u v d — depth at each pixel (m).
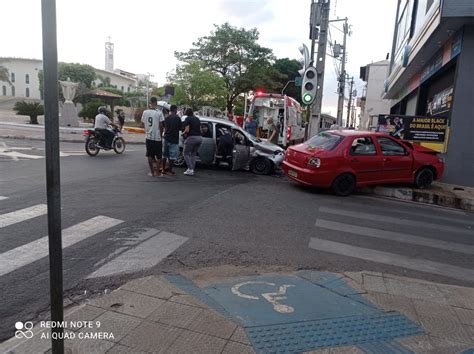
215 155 11.93
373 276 4.50
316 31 13.17
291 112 22.33
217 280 4.13
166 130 10.16
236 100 44.78
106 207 6.72
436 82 15.23
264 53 42.47
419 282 4.41
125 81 82.38
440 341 3.22
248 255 4.99
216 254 4.95
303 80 12.09
